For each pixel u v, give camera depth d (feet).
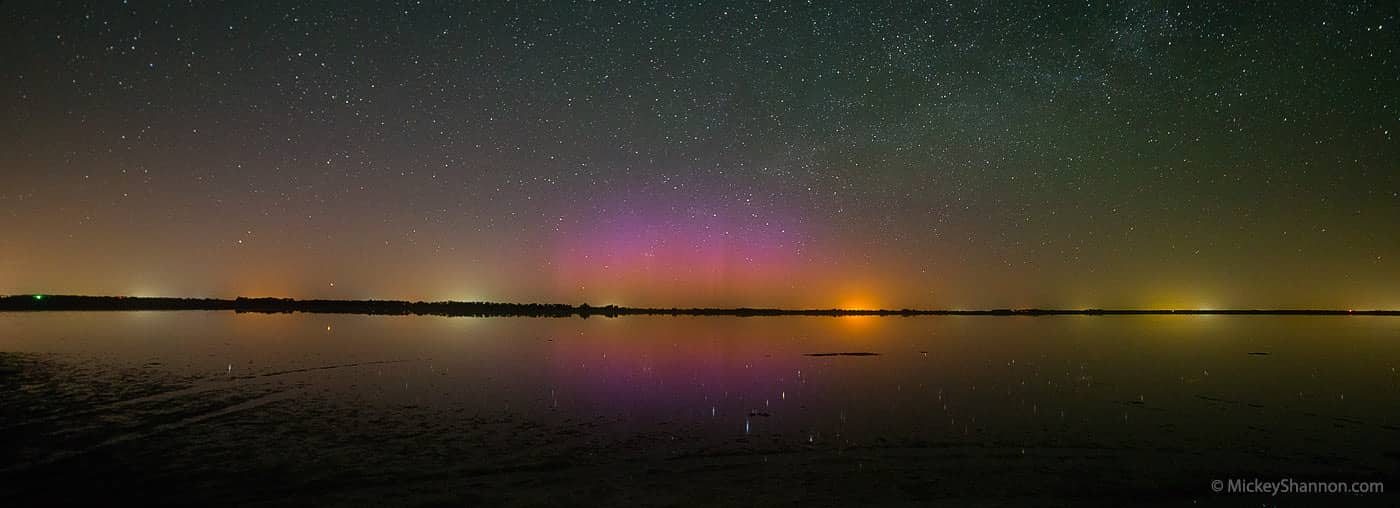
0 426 31.76
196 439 29.84
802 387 46.14
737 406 38.93
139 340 74.64
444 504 22.16
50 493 22.88
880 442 30.83
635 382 47.73
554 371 53.06
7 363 53.57
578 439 30.76
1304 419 36.04
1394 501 23.35
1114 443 30.83
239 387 43.57
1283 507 22.88
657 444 30.04
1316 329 131.23
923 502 23.02
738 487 24.34
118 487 23.48
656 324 131.75
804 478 25.45
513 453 28.22
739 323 139.33
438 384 45.78
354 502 22.26
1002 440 31.32
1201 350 76.79
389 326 107.65
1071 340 93.66
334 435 30.83
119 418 33.76
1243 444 30.68
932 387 46.50
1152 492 24.21
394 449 28.53
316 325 106.63
